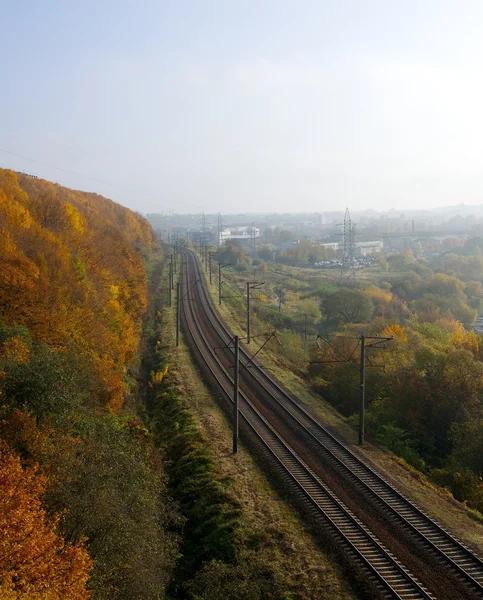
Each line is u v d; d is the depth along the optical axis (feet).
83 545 62.54
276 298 405.59
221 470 108.37
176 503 97.86
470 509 97.14
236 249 597.93
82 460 76.28
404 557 77.61
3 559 48.93
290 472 106.32
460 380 144.56
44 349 98.89
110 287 205.98
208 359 197.67
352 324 276.82
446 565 75.77
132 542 68.13
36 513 54.75
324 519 88.89
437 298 357.20
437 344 169.37
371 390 160.66
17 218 173.58
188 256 556.10
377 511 92.07
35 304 132.16
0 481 56.95
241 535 84.99
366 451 122.01
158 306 302.66
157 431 136.36
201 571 77.15
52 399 83.51
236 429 117.60
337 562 77.46
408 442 131.54
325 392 173.27
